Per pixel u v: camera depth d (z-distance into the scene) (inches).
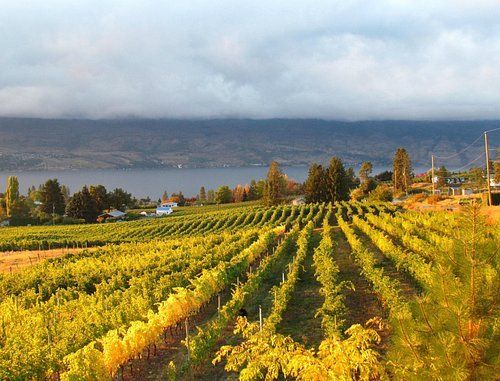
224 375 553.9
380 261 1219.9
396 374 245.6
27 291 1168.2
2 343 738.2
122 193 5457.7
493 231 244.7
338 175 4232.3
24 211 4498.0
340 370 304.8
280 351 355.9
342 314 655.1
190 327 790.5
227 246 1582.2
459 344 225.8
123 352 582.9
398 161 4697.3
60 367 591.2
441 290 238.5
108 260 1563.7
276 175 4660.4
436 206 2568.9
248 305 885.8
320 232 2049.7
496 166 3895.2
